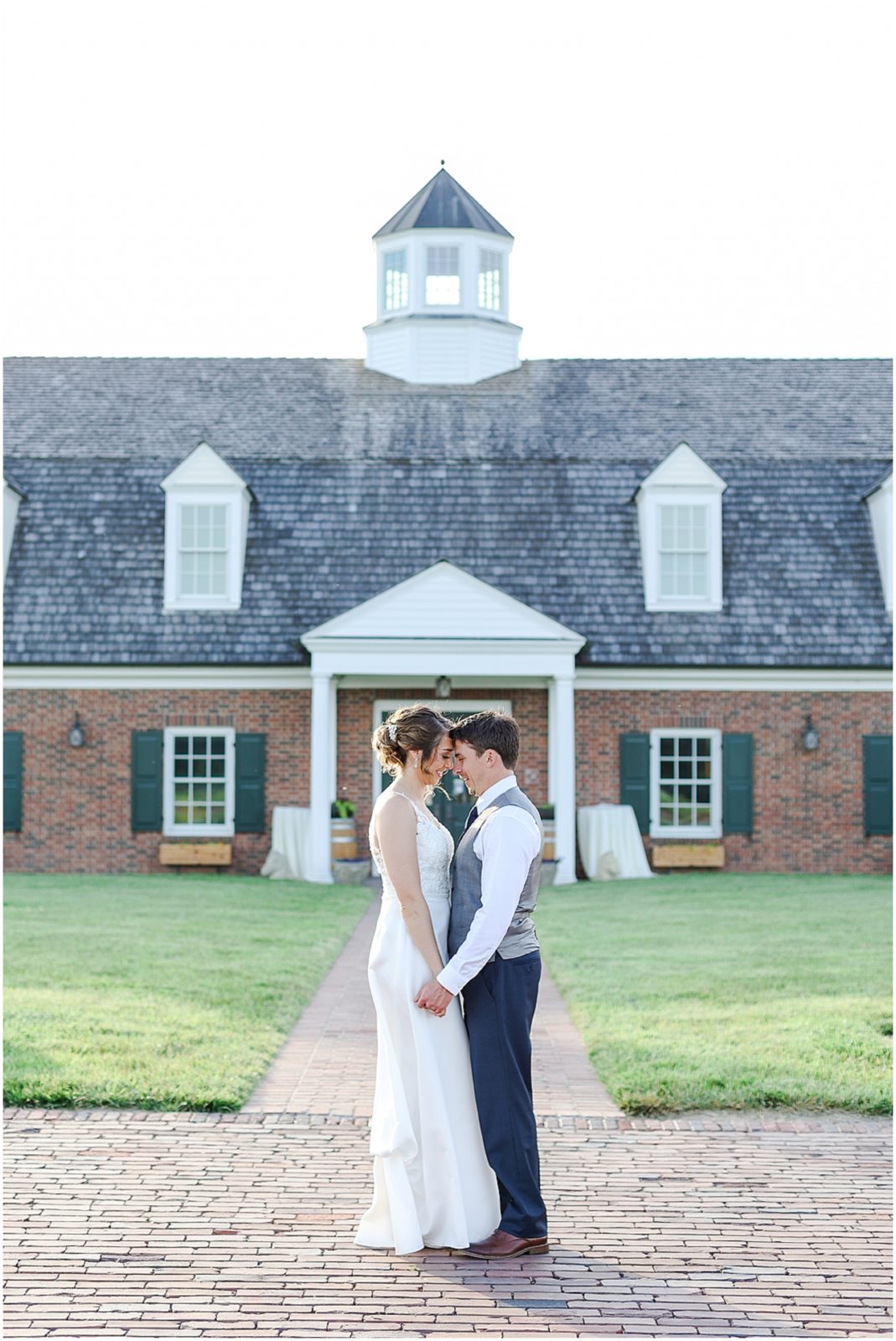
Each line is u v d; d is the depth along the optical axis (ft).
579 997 36.27
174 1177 21.98
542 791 75.15
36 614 75.41
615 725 75.20
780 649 75.00
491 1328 16.63
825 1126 25.07
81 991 35.58
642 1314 17.04
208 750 75.25
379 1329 16.56
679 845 75.15
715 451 83.25
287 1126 24.80
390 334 91.04
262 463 81.97
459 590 72.74
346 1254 18.93
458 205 91.86
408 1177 19.07
